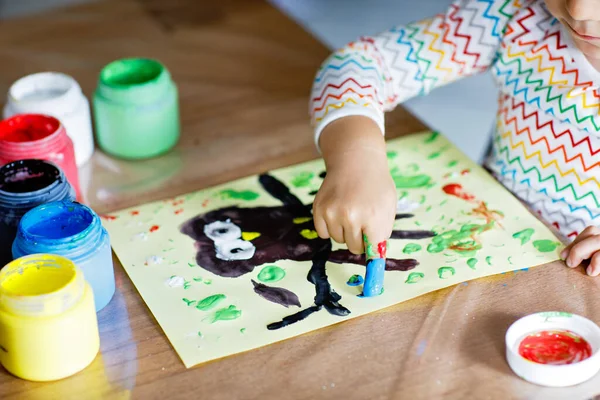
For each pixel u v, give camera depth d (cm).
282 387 67
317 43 121
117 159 98
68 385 67
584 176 91
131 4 131
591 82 89
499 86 98
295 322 73
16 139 88
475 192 91
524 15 94
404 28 102
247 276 79
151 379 68
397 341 71
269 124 104
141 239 84
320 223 80
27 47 119
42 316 65
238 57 118
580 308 75
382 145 85
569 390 66
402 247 83
